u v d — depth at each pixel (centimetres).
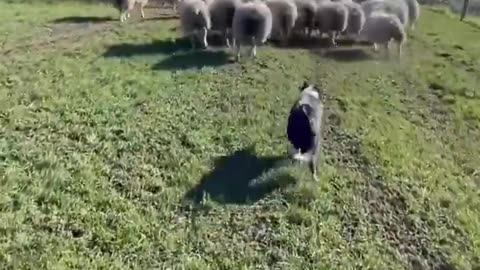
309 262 1089
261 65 1869
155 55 1931
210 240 1109
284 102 1631
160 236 1101
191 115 1516
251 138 1431
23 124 1409
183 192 1227
